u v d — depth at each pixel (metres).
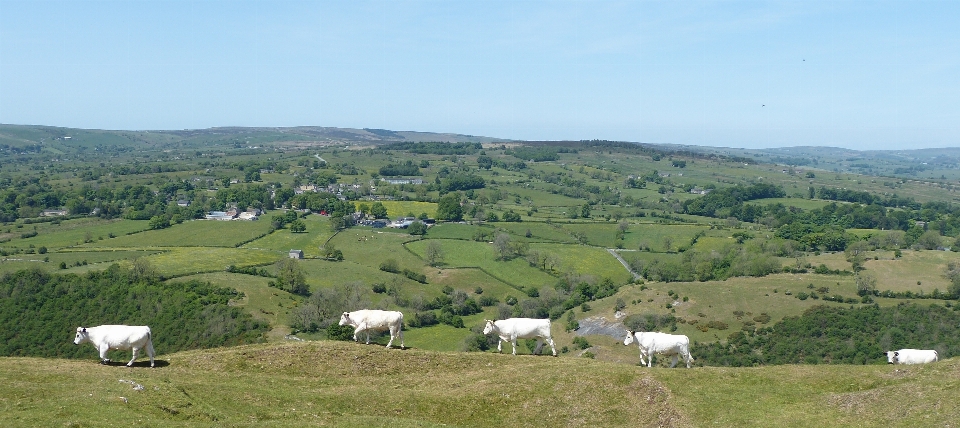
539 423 27.78
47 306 85.88
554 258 148.00
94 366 30.47
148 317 86.94
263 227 177.88
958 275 102.44
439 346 91.62
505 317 110.00
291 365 33.38
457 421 27.91
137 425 22.83
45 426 21.89
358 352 34.81
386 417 26.64
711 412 26.81
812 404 27.11
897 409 25.12
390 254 154.00
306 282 118.50
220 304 91.81
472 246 162.75
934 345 76.06
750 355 79.19
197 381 29.38
